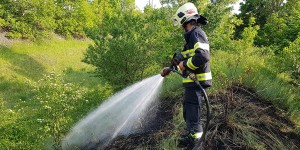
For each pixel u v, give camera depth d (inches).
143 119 188.9
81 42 727.7
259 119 174.6
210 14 276.8
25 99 323.0
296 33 355.3
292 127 177.3
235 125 164.2
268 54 288.4
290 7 703.1
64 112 176.1
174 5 296.2
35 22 606.5
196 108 138.1
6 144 165.8
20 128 183.5
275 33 408.8
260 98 197.3
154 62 257.0
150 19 270.4
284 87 209.8
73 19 728.3
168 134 166.6
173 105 194.4
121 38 252.4
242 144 154.6
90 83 404.2
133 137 176.6
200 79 134.1
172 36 272.8
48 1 626.2
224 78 202.5
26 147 167.5
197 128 140.2
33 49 553.0
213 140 156.3
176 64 134.0
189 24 134.3
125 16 268.2
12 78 404.8
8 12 560.1
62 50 605.0
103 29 266.5
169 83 216.2
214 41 280.1
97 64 256.5
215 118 171.2
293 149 158.6
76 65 539.8
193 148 133.3
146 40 257.0
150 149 159.0
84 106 205.8
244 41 244.2
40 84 189.0
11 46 529.3
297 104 189.0
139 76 256.8
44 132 171.2
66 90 179.6
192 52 129.0
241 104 185.2
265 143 157.8
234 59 249.6
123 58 247.3
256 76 214.7
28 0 578.2
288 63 213.8
